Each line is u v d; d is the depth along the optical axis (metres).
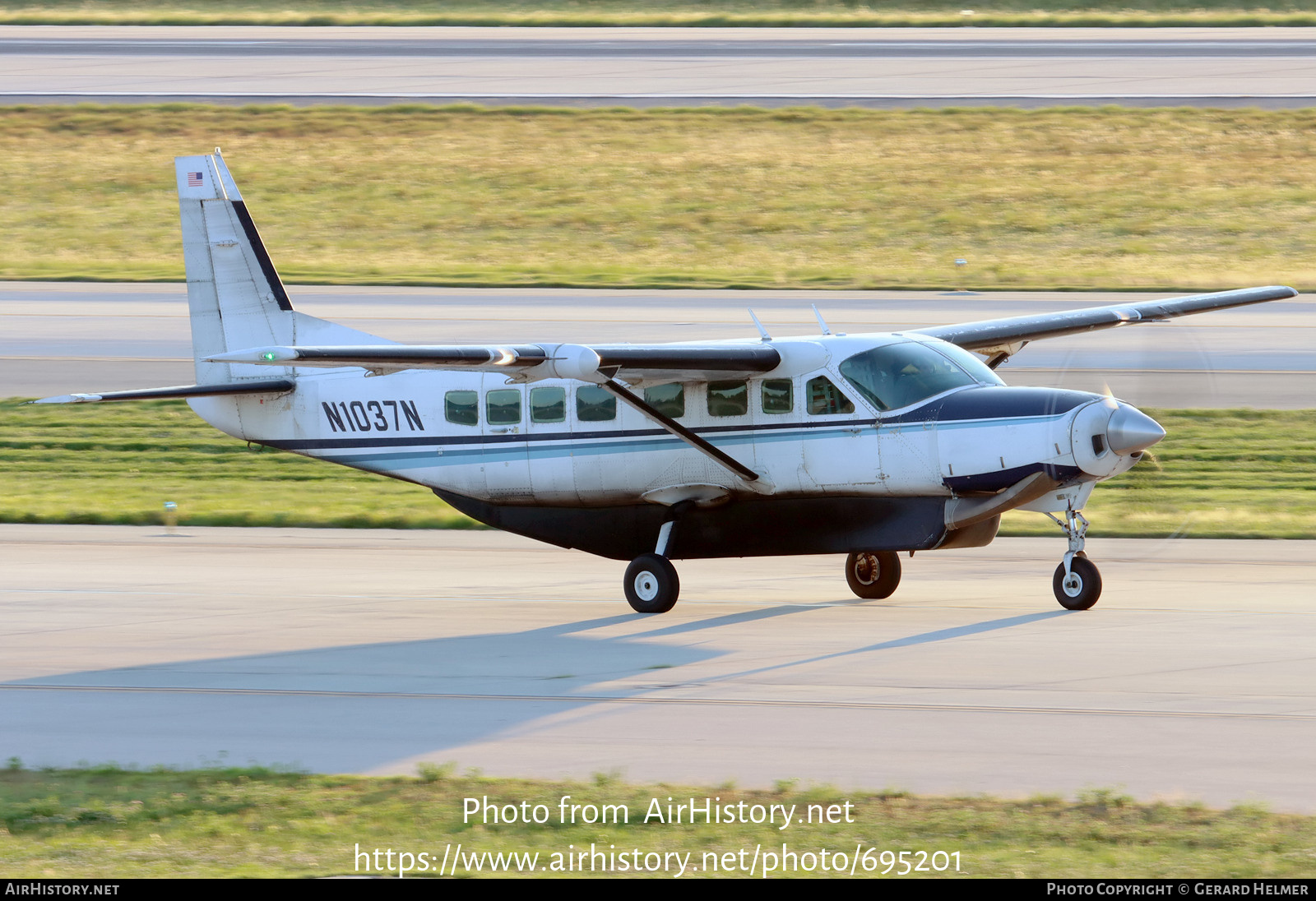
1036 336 60.56
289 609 55.56
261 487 86.69
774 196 172.12
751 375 53.06
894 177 175.88
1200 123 186.62
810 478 52.53
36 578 62.31
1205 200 165.50
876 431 51.16
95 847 29.23
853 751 34.91
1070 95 199.00
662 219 167.00
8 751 36.50
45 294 138.12
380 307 129.50
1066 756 34.19
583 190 175.62
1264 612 51.69
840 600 56.62
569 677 43.62
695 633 50.16
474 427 58.09
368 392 60.16
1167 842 28.30
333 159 185.62
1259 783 31.92
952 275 143.75
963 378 51.66
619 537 57.06
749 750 35.28
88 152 188.62
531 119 197.00
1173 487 81.56
